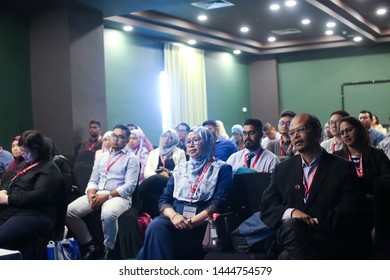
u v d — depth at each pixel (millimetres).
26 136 3914
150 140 10227
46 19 7402
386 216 2787
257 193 3428
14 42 7332
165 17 9742
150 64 10305
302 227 2754
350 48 13453
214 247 3211
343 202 2797
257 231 3102
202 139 3533
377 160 3572
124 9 7676
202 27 10883
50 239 3986
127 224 4562
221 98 12812
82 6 7457
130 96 9719
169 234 3336
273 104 13969
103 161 4883
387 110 13141
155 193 4723
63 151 7316
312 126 2896
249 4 9031
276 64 14000
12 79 7285
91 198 4641
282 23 10914
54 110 7379
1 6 7168
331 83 13688
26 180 3904
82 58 7453
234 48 12547
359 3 9906
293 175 2961
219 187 3434
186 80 11289
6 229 3729
